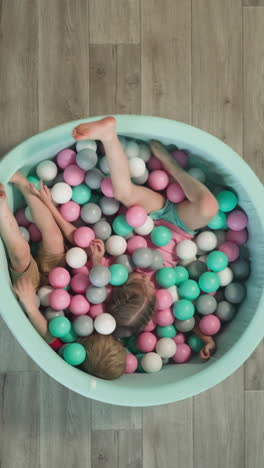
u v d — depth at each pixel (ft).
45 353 4.19
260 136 5.72
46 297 4.82
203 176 5.07
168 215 5.15
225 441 5.54
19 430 5.41
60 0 5.61
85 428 5.46
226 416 5.56
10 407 5.41
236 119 5.71
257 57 5.76
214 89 5.71
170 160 4.83
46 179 4.91
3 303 4.17
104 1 5.64
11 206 4.75
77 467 5.42
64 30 5.62
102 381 4.32
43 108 5.57
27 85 5.57
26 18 5.59
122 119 4.55
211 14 5.73
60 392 5.45
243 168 4.60
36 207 4.65
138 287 4.80
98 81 5.61
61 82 5.59
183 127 4.59
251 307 4.68
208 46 5.72
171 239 5.18
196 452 5.52
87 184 4.97
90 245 4.87
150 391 4.32
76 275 4.94
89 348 4.61
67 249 5.08
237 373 5.59
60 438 5.43
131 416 5.50
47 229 4.75
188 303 4.93
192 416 5.55
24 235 4.91
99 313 4.88
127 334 4.83
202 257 5.24
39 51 5.59
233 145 5.69
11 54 5.56
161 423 5.52
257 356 5.60
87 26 5.63
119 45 5.64
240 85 5.73
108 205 4.99
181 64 5.69
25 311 4.58
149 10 5.67
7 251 4.57
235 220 4.95
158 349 4.93
